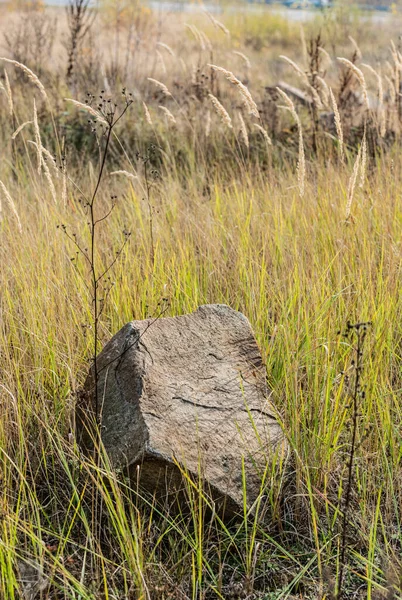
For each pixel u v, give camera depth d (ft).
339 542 11.02
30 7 59.57
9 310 15.46
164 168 27.25
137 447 11.30
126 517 11.57
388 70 27.04
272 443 12.27
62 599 10.52
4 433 12.51
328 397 12.81
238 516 11.69
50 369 14.02
